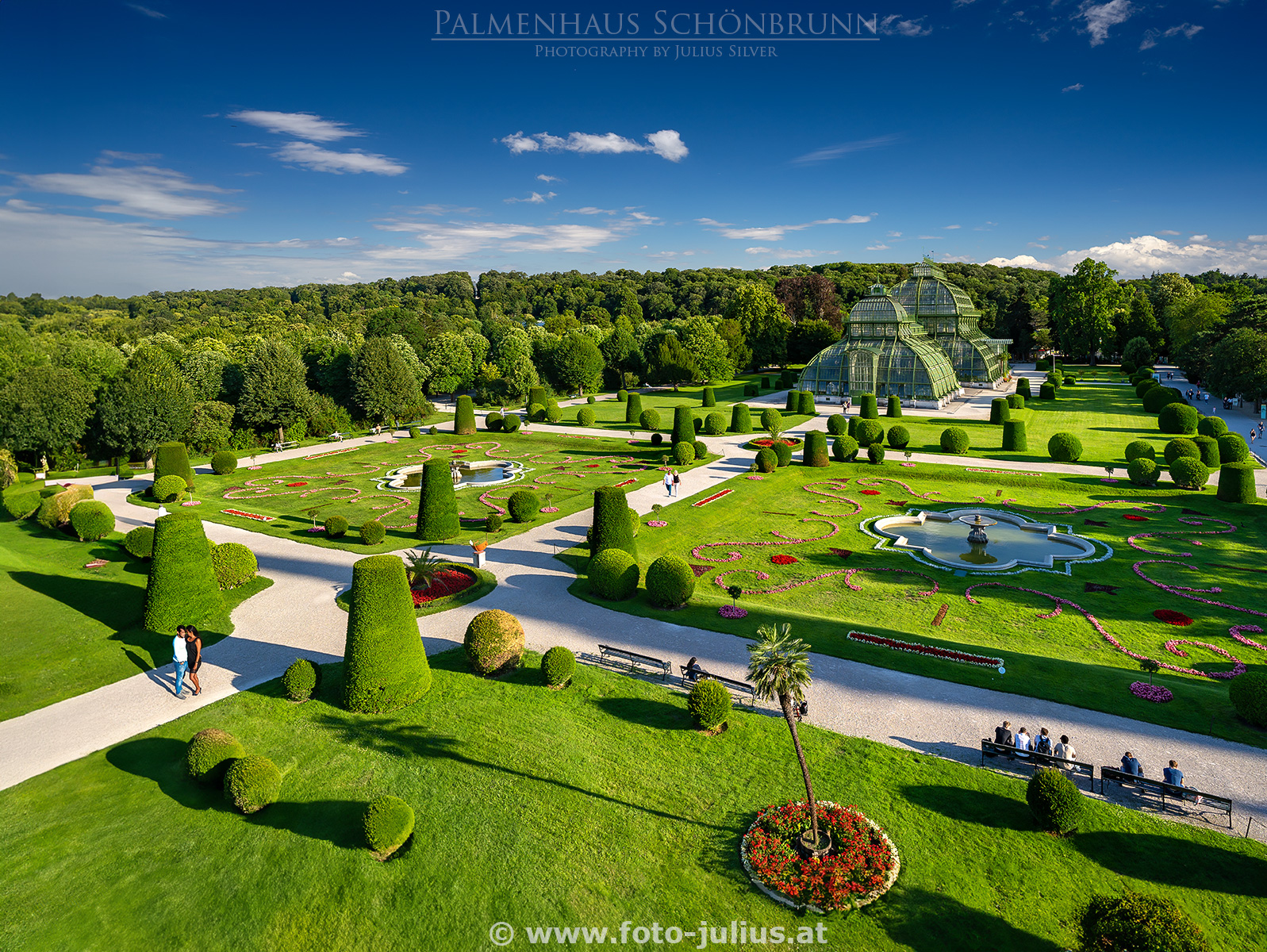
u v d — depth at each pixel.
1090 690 27.17
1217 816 20.27
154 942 17.22
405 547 46.16
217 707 27.09
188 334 155.12
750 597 38.78
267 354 84.75
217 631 33.66
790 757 23.41
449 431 95.12
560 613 35.16
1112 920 15.55
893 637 32.47
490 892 18.50
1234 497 52.44
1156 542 45.78
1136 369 135.25
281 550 45.94
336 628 34.19
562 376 120.75
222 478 68.25
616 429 90.38
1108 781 21.78
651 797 21.77
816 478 64.44
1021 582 40.03
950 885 18.25
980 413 93.38
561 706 26.69
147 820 21.16
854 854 18.88
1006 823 20.23
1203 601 36.72
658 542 47.78
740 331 140.50
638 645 31.59
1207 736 24.08
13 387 68.94
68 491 49.34
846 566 43.38
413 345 148.38
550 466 72.19
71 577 39.69
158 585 33.28
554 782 22.44
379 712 26.34
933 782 21.95
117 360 86.50
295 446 84.00
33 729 25.80
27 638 32.12
